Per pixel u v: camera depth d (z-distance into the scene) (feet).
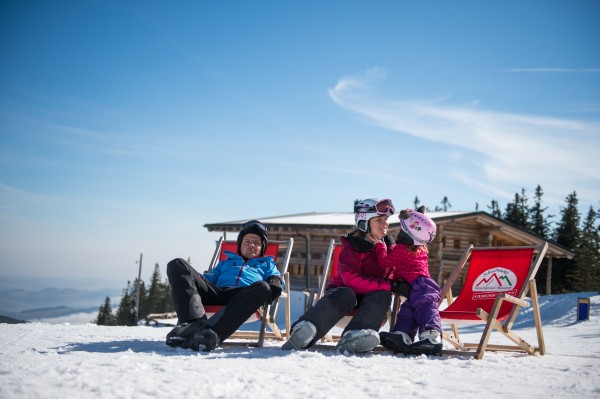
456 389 9.93
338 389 9.48
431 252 75.46
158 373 10.32
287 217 89.15
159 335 20.70
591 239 136.36
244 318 14.97
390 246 17.02
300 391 9.12
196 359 12.44
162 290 237.66
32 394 7.97
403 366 12.55
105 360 11.65
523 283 16.99
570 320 41.52
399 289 16.12
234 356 13.35
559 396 9.41
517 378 11.25
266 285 15.49
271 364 12.07
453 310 17.94
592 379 11.10
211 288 16.26
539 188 175.83
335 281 16.81
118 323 213.87
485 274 18.19
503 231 79.25
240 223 76.74
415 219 16.39
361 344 14.62
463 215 75.41
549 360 14.79
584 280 133.39
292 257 77.05
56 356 12.24
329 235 74.33
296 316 56.44
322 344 16.96
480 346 15.25
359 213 16.69
